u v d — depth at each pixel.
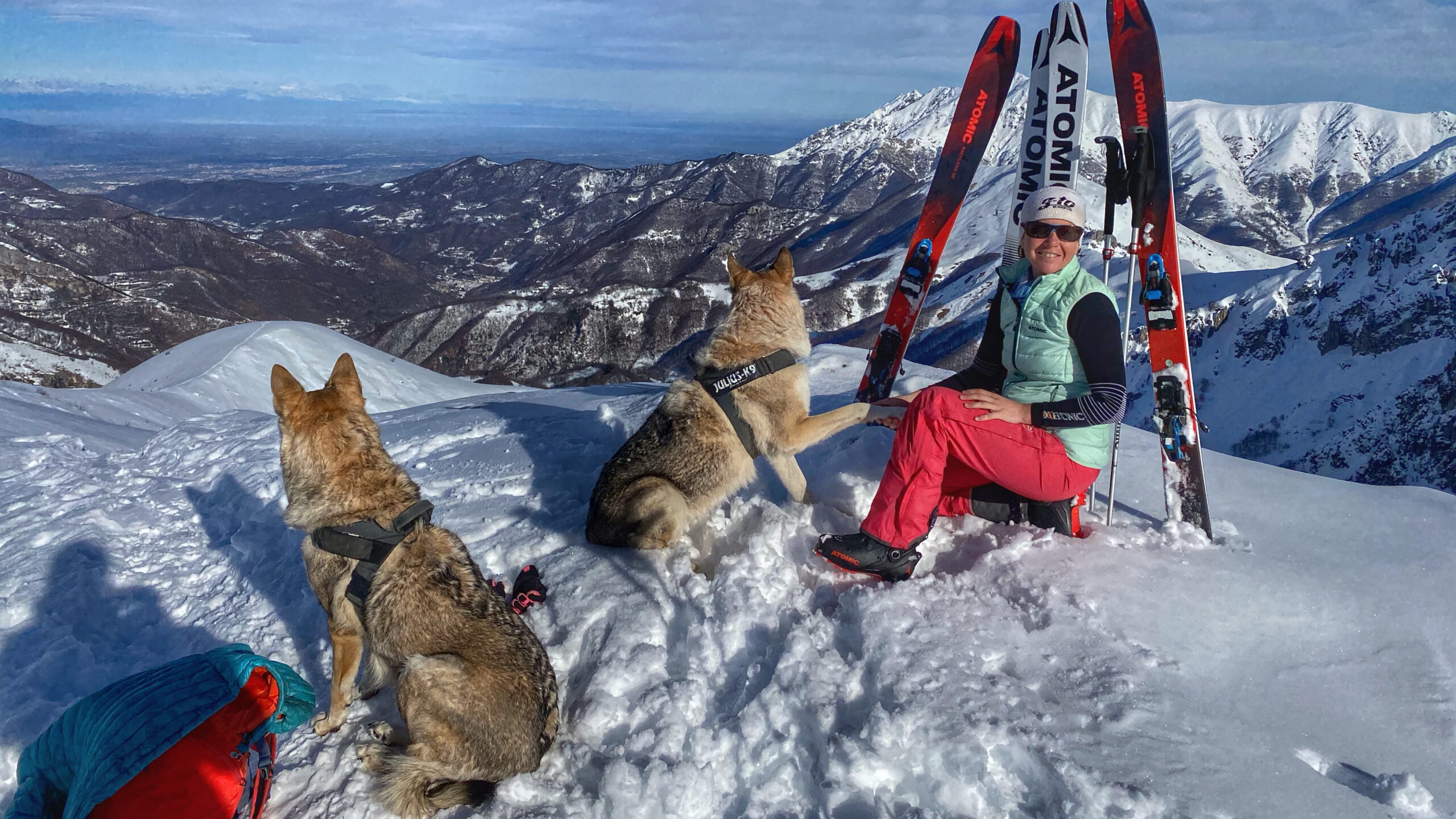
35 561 4.89
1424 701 2.60
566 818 2.57
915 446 3.35
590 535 4.22
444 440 6.53
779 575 3.61
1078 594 3.16
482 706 2.63
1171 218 3.69
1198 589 3.19
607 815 2.55
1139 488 4.33
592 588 3.74
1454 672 2.72
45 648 3.96
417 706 2.64
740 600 3.41
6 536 5.42
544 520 4.66
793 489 4.32
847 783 2.45
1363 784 2.29
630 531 4.04
